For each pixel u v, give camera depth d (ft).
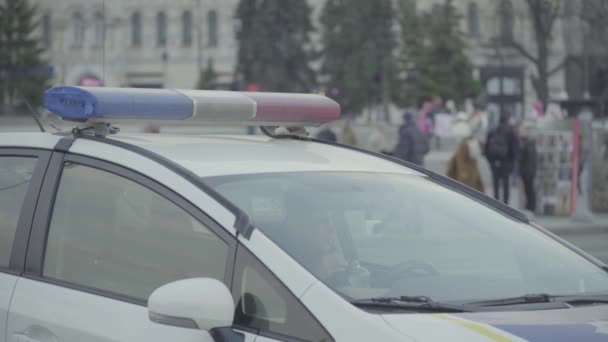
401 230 16.20
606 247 67.92
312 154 17.72
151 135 18.03
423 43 292.81
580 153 86.17
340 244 15.30
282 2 333.62
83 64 359.66
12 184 18.19
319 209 15.58
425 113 183.52
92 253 16.49
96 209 16.74
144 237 15.84
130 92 17.13
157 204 15.71
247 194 15.37
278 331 13.50
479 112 88.63
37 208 17.56
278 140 18.72
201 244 14.85
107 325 15.44
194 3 413.39
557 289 15.81
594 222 80.53
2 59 273.54
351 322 13.10
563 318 14.23
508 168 86.69
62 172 17.51
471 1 371.97
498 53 174.91
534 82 160.66
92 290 16.17
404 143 82.17
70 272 16.67
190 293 13.37
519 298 15.16
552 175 85.56
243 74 336.49
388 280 14.99
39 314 16.40
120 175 16.47
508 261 16.28
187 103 17.34
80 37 360.48
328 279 14.14
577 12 152.15
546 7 155.33
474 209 17.52
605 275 16.57
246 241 14.30
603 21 149.79
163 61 412.57
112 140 17.10
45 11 346.13
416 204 16.89
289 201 15.56
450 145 208.85
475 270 15.79
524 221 17.84
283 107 18.61
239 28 340.39
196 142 17.47
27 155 18.25
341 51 313.73
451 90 273.13
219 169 15.88
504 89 322.14
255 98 18.38
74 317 15.93
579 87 254.47
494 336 13.15
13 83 273.13
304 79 334.85
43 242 17.21
